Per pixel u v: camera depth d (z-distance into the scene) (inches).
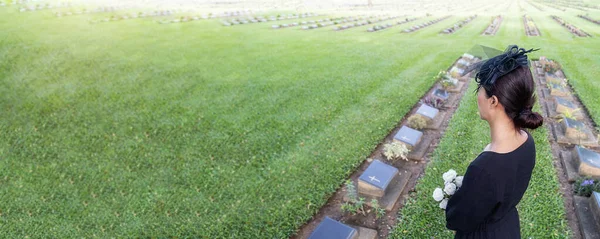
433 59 482.0
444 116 289.9
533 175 196.5
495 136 69.1
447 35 733.3
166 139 251.9
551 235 154.7
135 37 565.3
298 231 168.1
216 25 734.5
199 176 211.3
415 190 191.6
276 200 188.1
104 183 206.7
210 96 328.8
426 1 1872.5
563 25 937.5
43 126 264.8
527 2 1941.4
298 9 1180.5
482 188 67.6
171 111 295.1
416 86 360.2
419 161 221.1
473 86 355.3
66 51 454.9
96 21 681.6
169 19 766.5
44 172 215.9
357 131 259.3
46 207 188.4
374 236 160.6
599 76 405.4
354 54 506.6
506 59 63.5
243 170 216.1
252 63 444.8
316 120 280.1
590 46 595.8
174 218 179.2
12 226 176.2
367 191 186.2
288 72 407.8
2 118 272.1
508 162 66.6
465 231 78.7
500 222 79.1
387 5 1598.2
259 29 713.0
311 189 194.9
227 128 267.1
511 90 62.3
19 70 378.3
